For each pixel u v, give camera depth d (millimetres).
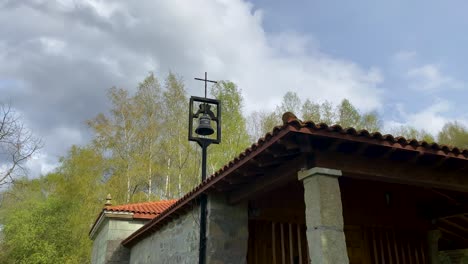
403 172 4629
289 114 3809
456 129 30672
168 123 23250
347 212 6527
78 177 20875
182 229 7531
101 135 22078
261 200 6418
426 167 4801
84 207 20094
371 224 6680
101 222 13094
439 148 4371
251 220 6477
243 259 6105
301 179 4312
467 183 5004
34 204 21656
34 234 19312
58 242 19547
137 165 21078
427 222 7273
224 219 6207
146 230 9539
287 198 6594
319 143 4164
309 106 25922
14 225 20031
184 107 23766
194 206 6883
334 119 25438
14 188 17297
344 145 4184
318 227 3918
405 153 4418
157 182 23094
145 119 23266
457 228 7695
